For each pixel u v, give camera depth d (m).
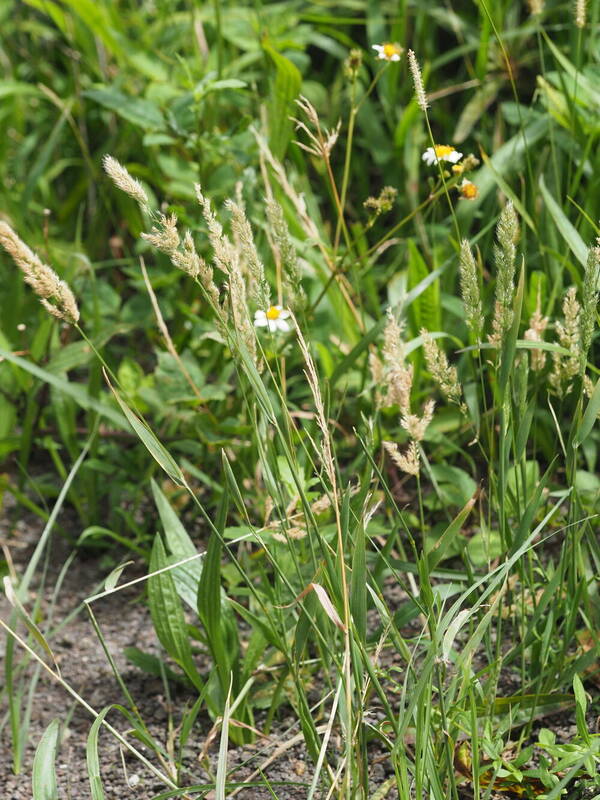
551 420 2.62
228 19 3.00
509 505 2.39
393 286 2.73
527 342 2.29
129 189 2.20
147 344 2.94
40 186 3.12
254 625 2.31
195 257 2.22
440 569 2.45
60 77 3.39
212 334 2.48
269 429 2.55
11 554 2.65
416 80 2.30
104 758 2.38
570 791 2.27
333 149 3.13
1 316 2.77
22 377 2.67
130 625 2.55
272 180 2.73
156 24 3.12
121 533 2.66
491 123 3.02
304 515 2.28
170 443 2.64
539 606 2.29
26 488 2.73
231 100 2.82
